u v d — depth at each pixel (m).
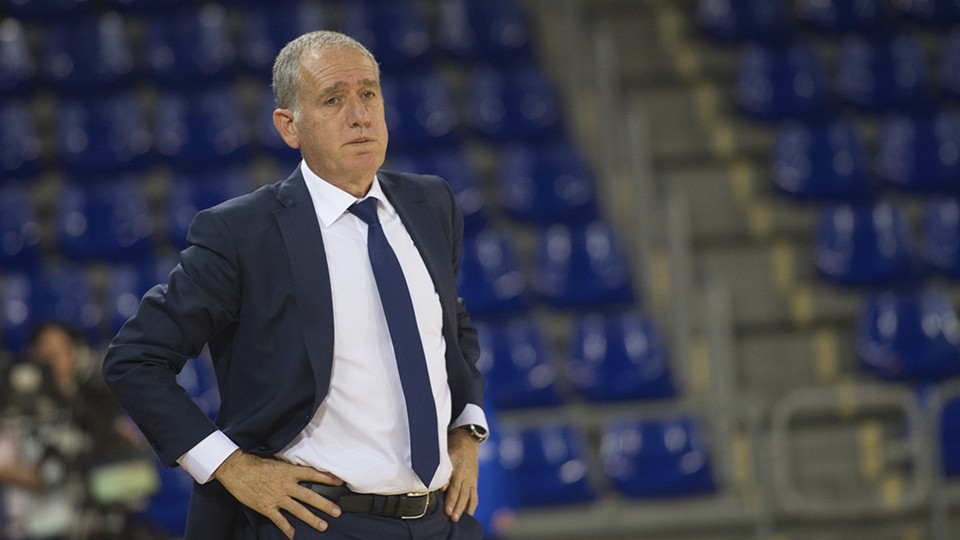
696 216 26.73
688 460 21.47
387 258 7.59
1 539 14.95
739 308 24.92
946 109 29.28
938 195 27.27
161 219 28.33
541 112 29.25
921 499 19.88
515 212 26.81
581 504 21.52
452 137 28.94
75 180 29.19
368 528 7.37
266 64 31.22
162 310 7.34
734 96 29.12
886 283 24.81
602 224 26.66
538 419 21.94
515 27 31.44
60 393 15.55
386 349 7.52
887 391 20.36
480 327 23.73
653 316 24.69
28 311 25.08
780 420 20.89
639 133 25.55
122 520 15.41
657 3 31.34
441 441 7.72
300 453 7.43
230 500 7.60
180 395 7.28
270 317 7.41
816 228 26.25
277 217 7.52
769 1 31.14
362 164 7.59
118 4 33.38
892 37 31.25
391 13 31.80
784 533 20.75
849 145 27.02
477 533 8.08
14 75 30.83
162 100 30.52
